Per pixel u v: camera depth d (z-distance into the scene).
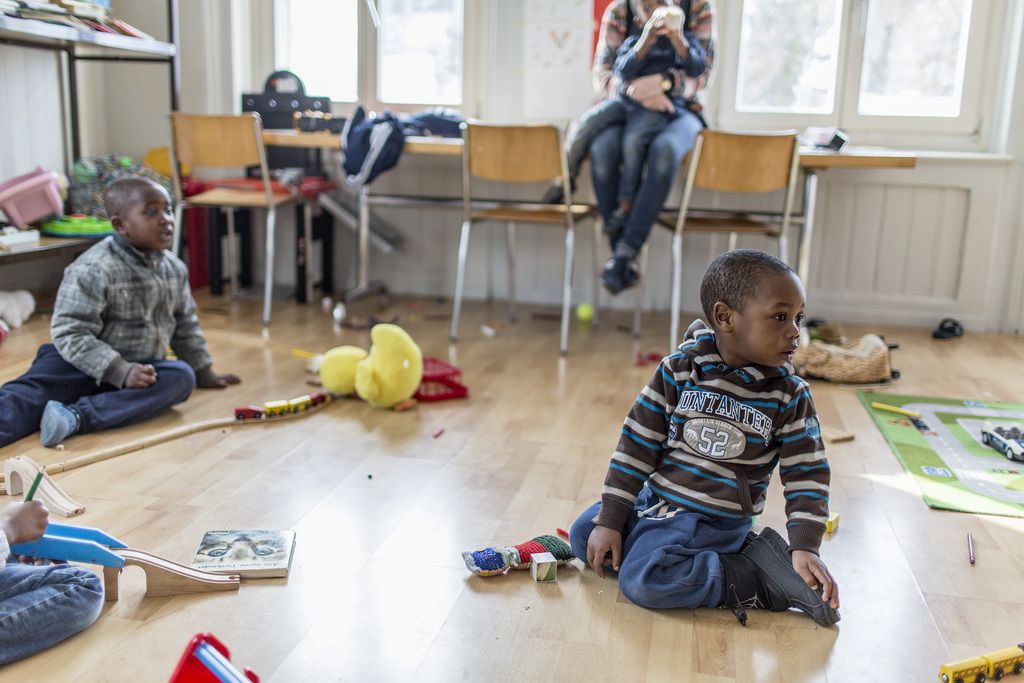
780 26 3.85
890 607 1.56
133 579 1.56
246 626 1.44
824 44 3.84
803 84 3.88
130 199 2.32
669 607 1.52
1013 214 3.69
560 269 4.09
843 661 1.40
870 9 3.78
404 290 4.23
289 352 3.10
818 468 1.50
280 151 4.08
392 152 3.40
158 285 2.43
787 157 3.06
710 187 3.12
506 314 3.88
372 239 4.11
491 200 3.67
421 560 1.67
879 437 2.44
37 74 3.67
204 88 4.06
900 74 3.82
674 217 3.33
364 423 2.43
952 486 2.09
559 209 3.39
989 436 2.38
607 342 3.45
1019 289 3.73
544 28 3.90
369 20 4.07
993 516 1.94
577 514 1.90
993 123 3.78
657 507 1.58
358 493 1.97
